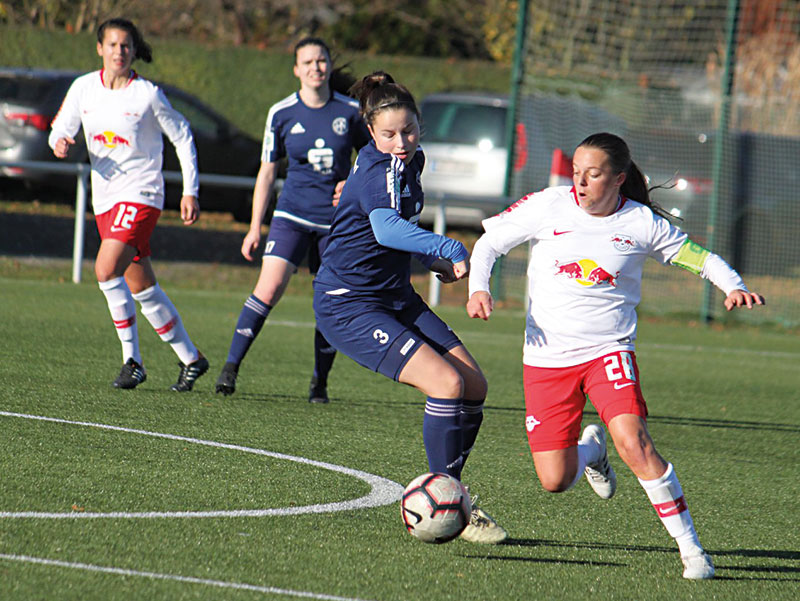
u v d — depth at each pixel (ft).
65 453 64.34
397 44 347.97
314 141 85.76
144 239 84.64
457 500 49.75
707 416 98.27
